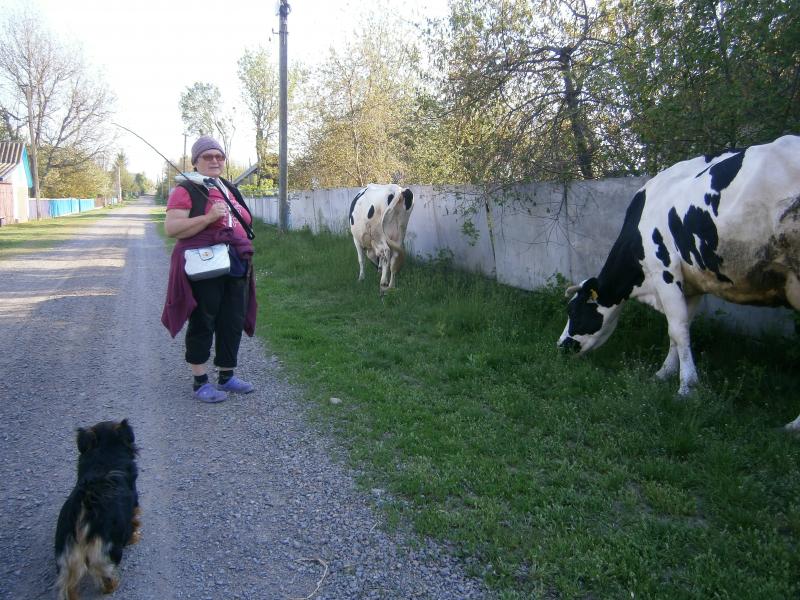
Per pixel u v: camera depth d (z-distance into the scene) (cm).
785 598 273
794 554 298
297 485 398
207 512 369
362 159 2164
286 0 1808
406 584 300
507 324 727
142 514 367
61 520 287
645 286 564
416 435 455
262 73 3869
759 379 502
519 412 488
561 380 546
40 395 568
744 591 276
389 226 966
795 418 450
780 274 427
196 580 307
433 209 1212
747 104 522
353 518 358
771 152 417
